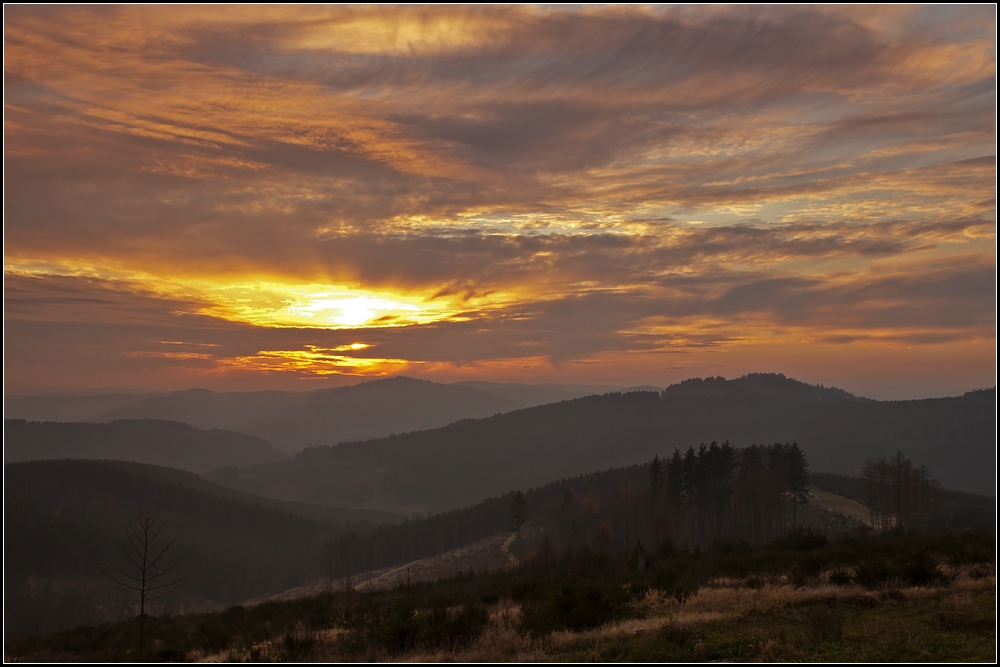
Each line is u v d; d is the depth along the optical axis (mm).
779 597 18031
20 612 128000
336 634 19391
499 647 15016
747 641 13570
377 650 16484
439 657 14742
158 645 22234
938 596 17188
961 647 12273
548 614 17391
